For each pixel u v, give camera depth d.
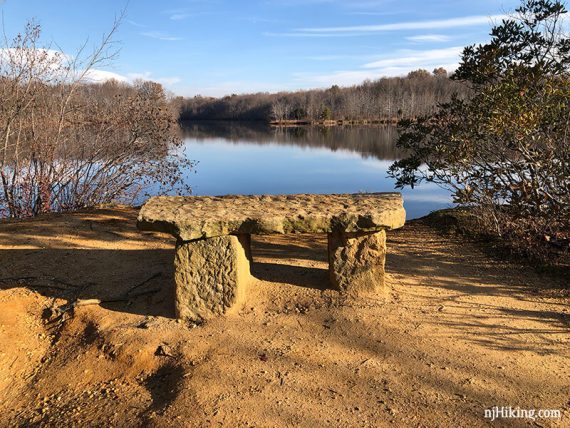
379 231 4.21
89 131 9.50
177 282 4.00
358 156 19.92
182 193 10.21
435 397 2.98
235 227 3.93
